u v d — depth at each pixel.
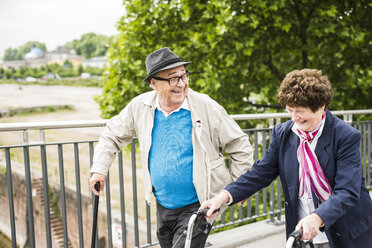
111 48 9.55
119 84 8.75
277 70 8.07
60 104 89.88
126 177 22.73
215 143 1.96
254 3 6.24
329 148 1.46
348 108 7.35
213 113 1.91
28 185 2.27
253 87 7.45
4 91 102.19
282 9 6.90
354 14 7.02
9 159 2.21
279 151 1.60
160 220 2.03
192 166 1.88
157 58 1.79
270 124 3.28
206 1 7.43
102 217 18.11
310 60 8.02
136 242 2.71
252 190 1.67
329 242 1.52
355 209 1.48
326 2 6.89
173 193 1.92
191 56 8.13
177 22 8.38
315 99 1.37
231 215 3.22
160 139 1.91
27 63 126.69
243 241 2.98
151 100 1.93
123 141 2.09
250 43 6.57
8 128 2.12
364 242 1.49
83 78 122.75
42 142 2.30
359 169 1.43
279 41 7.14
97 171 1.97
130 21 8.59
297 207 1.57
